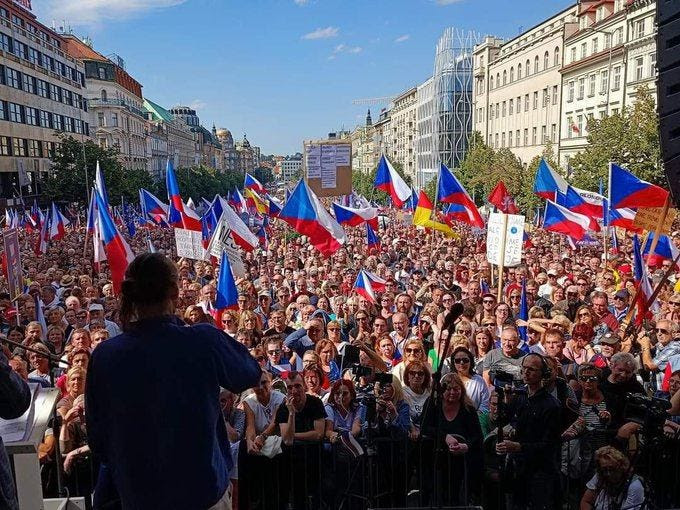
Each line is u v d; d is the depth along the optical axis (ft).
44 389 10.99
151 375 7.42
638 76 139.64
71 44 282.36
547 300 39.73
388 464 18.26
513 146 216.74
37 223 96.73
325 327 32.22
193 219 50.65
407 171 377.30
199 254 48.93
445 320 12.16
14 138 170.30
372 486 18.08
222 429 8.30
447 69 260.62
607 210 52.21
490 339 27.14
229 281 36.22
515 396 17.89
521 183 147.13
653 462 16.80
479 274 47.70
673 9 7.63
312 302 39.42
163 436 7.38
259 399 19.19
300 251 74.02
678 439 16.69
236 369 7.86
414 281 47.34
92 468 16.75
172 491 7.41
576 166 113.19
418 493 17.70
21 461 10.01
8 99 166.40
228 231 44.34
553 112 186.50
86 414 7.84
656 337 31.04
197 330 7.85
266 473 17.98
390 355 26.61
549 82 187.42
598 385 19.76
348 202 103.86
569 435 17.81
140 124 336.49
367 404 18.48
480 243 71.26
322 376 21.59
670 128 7.84
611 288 42.19
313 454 18.07
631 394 16.20
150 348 7.52
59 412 17.76
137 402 7.39
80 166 165.27
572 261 56.59
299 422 18.11
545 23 194.90
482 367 24.41
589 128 111.04
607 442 17.83
